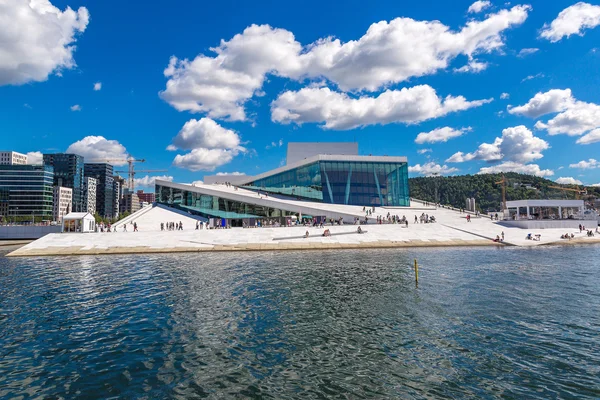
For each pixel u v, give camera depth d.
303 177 74.50
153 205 77.38
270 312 15.72
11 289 20.52
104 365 10.80
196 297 18.34
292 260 31.20
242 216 63.66
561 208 60.31
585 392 9.13
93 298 18.38
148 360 11.09
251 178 98.94
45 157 196.00
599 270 25.41
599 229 52.66
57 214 171.88
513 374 10.11
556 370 10.31
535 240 45.47
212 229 48.28
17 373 10.34
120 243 41.28
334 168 70.25
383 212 61.72
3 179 154.88
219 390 9.31
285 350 11.75
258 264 29.00
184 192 71.94
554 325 13.94
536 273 24.38
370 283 21.33
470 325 13.99
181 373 10.25
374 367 10.55
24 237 66.00
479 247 41.38
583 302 17.09
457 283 21.27
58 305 17.12
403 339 12.62
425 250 38.59
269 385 9.55
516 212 61.69
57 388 9.51
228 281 22.16
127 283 21.92
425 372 10.24
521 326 13.85
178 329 13.74
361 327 13.82
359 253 36.25
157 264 29.75
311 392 9.19
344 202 69.38
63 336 13.14
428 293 18.89
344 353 11.51
